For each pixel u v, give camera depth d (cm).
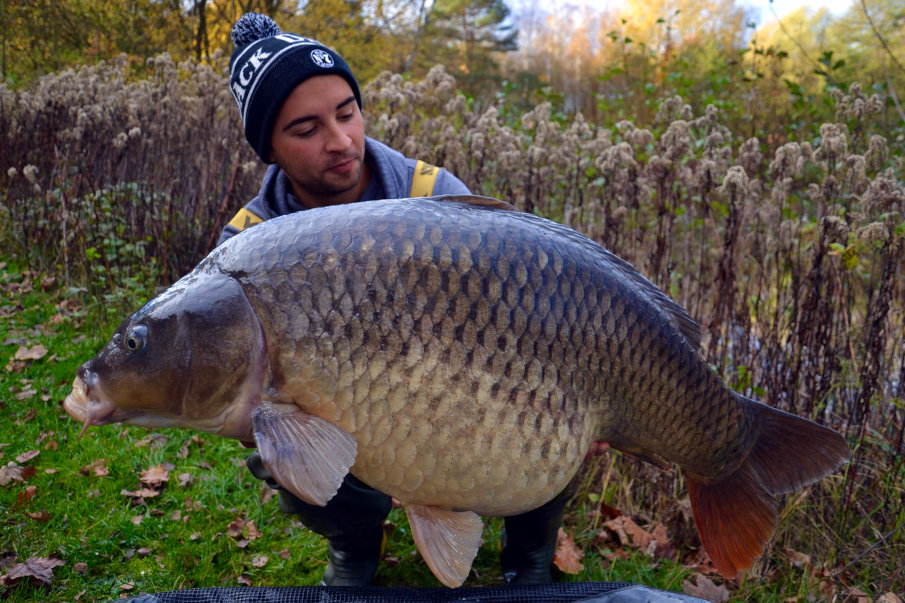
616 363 147
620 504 271
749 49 635
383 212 139
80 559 237
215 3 1349
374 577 227
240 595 178
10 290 473
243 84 187
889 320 278
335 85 183
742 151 337
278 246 135
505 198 347
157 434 319
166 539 250
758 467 167
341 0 1542
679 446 159
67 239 465
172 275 450
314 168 186
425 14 1886
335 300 132
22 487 274
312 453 128
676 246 374
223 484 281
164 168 500
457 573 143
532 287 139
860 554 239
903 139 455
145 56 1227
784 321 293
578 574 232
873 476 262
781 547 248
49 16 1133
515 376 138
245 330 132
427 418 134
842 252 252
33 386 357
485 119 376
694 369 155
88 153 498
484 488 140
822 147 299
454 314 134
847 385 284
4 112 600
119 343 137
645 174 341
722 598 226
